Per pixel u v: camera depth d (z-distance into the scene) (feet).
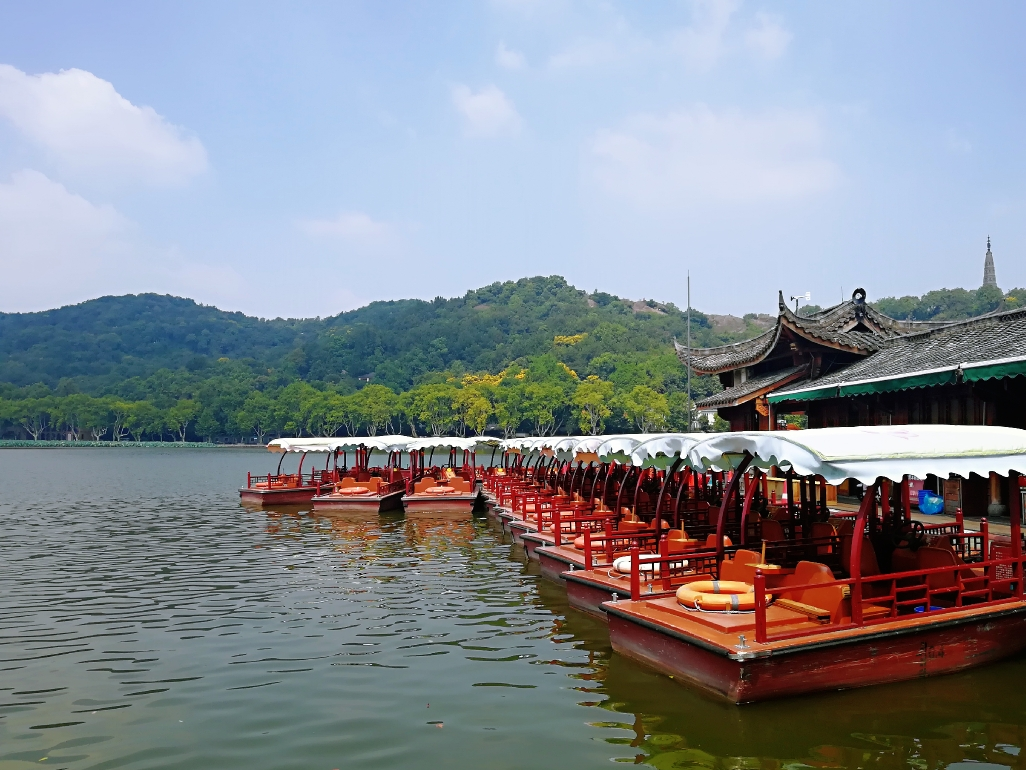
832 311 98.68
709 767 25.89
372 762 27.12
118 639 43.93
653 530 50.06
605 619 45.01
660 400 326.65
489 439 130.72
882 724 28.53
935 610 34.06
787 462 32.65
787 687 30.37
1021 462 35.22
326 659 39.45
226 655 40.50
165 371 613.93
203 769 26.89
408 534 87.81
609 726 29.55
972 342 63.93
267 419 477.36
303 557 72.13
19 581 61.36
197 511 116.16
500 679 35.63
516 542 75.61
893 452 32.58
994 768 25.34
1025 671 33.71
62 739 29.68
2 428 574.97
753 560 38.24
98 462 314.76
